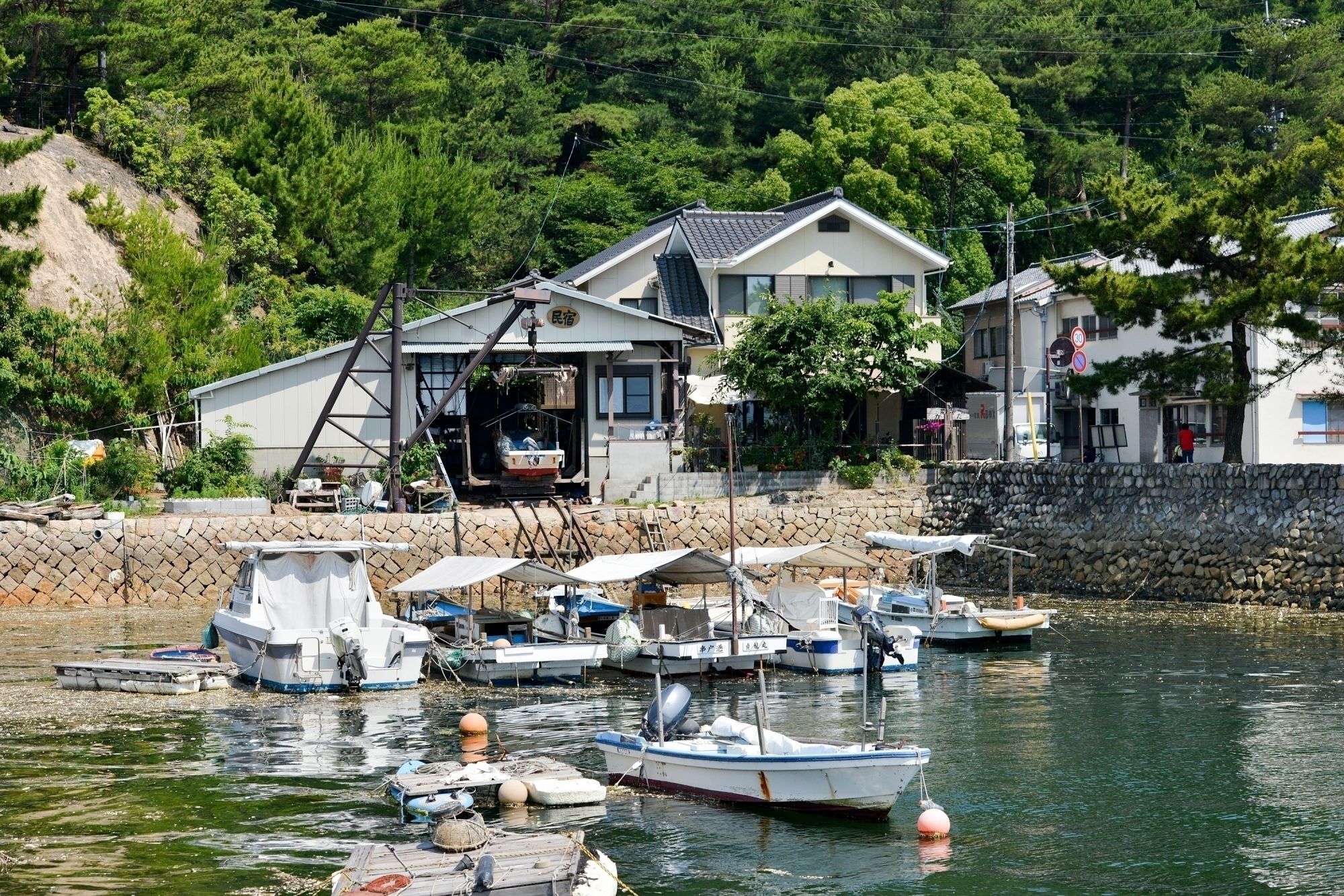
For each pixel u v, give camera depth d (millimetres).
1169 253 42281
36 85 65438
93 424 51844
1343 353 43031
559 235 79688
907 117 74000
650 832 19609
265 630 29859
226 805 20688
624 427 52531
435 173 68750
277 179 64438
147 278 55375
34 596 42625
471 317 51250
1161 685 30094
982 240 79312
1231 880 17578
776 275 59062
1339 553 39594
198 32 72625
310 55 75812
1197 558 43000
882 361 53062
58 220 56719
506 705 28719
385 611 43688
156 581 43594
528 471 49156
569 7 91125
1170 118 84625
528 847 17156
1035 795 21406
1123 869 18016
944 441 55250
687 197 80188
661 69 91875
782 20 90250
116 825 19641
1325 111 74938
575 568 45656
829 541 50125
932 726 26328
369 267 65000
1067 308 60750
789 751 20859
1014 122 77125
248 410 50312
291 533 44500
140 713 27609
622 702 29062
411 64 75812
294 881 17328
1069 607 42625
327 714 27609
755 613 34094
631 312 51938
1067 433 60938
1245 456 50938
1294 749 24016
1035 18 83625
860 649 32719
